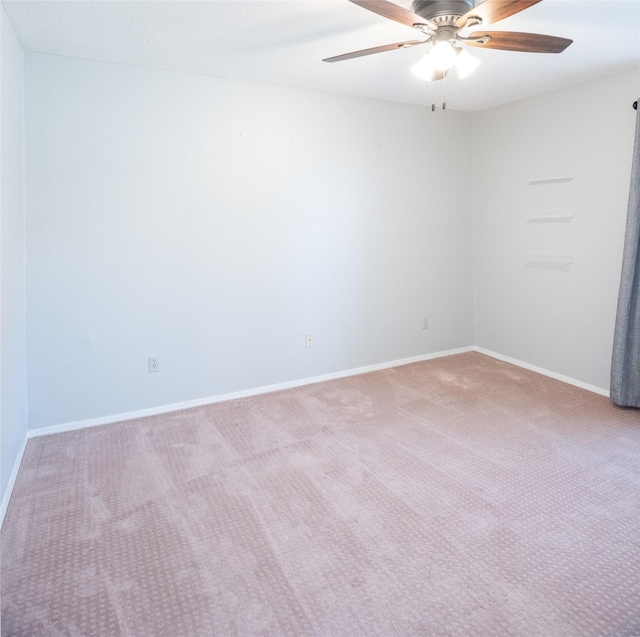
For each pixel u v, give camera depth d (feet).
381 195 13.56
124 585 5.85
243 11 7.46
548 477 8.11
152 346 10.97
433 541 6.56
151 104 10.32
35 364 9.86
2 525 7.00
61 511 7.36
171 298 11.05
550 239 12.92
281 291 12.40
